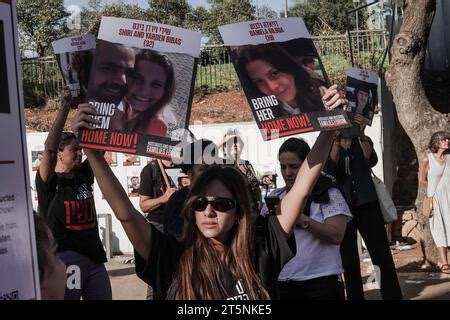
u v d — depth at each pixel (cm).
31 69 1419
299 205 276
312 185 278
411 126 883
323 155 279
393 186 1187
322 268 380
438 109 1379
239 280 256
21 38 1619
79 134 249
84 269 438
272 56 276
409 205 1138
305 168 281
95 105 253
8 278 181
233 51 274
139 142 254
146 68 261
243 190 263
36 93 1380
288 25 280
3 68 185
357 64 1265
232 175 264
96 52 257
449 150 798
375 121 1010
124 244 1048
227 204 258
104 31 259
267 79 274
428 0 873
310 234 379
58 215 433
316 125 271
